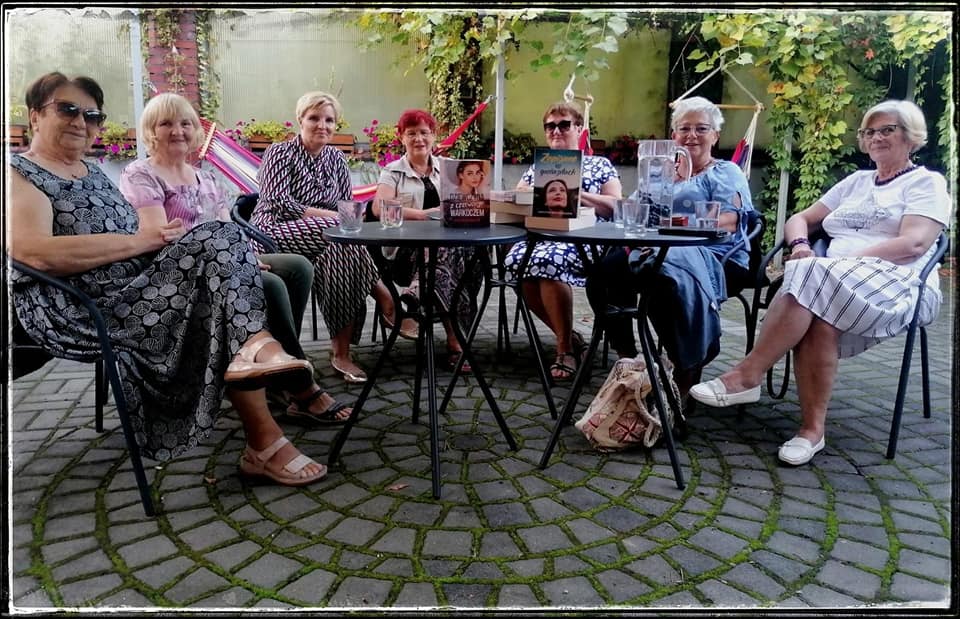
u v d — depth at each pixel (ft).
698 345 8.38
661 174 7.84
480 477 7.32
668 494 7.02
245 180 14.94
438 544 6.05
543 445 8.18
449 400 9.45
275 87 21.03
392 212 7.77
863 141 8.85
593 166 11.32
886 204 8.64
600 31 15.10
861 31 16.99
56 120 6.93
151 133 8.29
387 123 21.74
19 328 6.74
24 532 6.19
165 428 6.89
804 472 7.55
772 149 19.86
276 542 6.07
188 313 6.70
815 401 7.89
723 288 8.93
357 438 8.31
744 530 6.34
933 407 9.52
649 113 22.58
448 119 21.27
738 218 9.36
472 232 7.31
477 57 20.52
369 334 13.20
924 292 8.13
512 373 10.92
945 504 6.84
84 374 10.56
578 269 10.36
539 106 22.08
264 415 7.09
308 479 7.07
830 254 9.01
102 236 6.73
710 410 9.42
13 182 6.59
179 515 6.51
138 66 13.83
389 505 6.72
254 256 6.92
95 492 6.93
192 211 8.49
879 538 6.23
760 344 8.19
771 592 5.43
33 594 5.32
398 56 21.16
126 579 5.53
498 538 6.16
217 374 6.63
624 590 5.44
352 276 10.19
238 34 20.36
